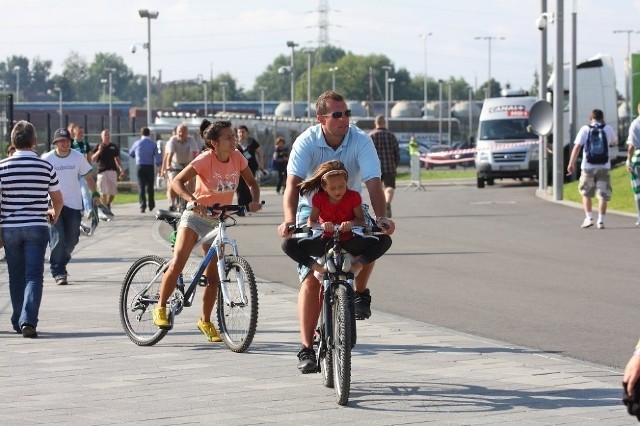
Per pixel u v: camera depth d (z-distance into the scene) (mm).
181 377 16969
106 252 37438
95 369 17672
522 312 23781
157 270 19844
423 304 25094
